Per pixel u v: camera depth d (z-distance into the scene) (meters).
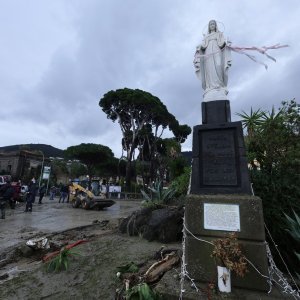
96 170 44.22
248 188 3.68
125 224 7.11
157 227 6.09
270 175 5.23
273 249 4.40
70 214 13.48
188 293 3.15
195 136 4.17
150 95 31.72
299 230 3.77
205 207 3.59
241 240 3.35
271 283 3.17
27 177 48.84
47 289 3.99
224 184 3.83
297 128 6.53
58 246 6.43
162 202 7.20
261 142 6.53
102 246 5.72
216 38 4.66
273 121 6.61
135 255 5.05
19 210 14.98
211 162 3.99
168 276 3.66
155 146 33.88
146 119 31.95
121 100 30.73
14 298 3.77
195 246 3.52
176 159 11.31
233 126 3.98
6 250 6.33
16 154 54.44
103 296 3.71
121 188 31.17
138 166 34.22
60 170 57.81
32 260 5.72
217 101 4.30
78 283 4.11
